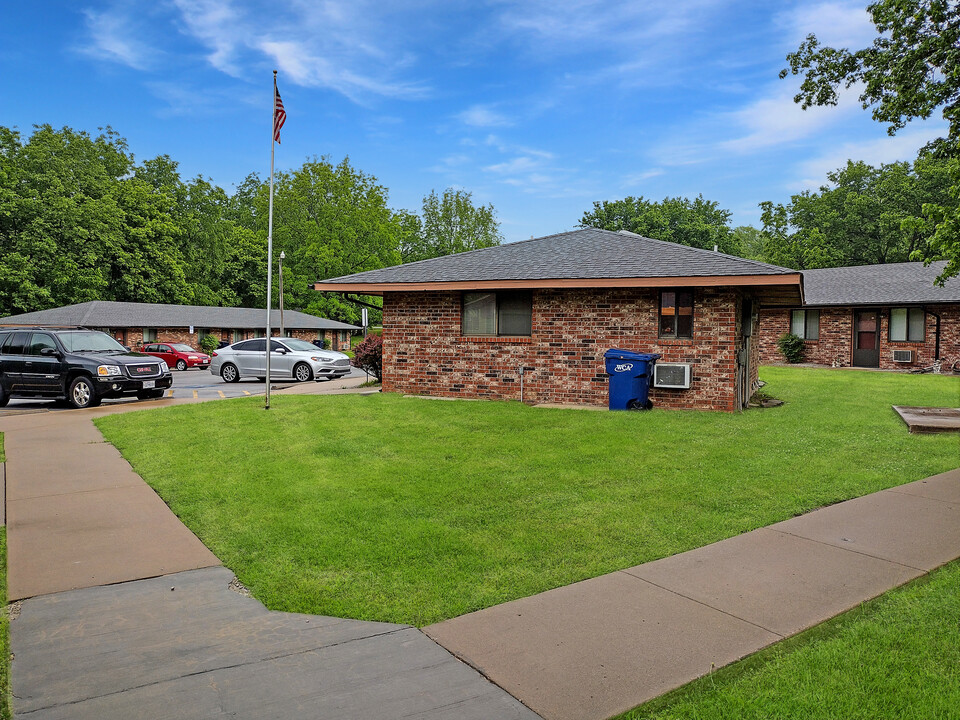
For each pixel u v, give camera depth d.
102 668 3.33
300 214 56.97
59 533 5.52
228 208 71.12
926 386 16.75
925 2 11.37
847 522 5.67
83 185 45.09
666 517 5.79
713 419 10.75
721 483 6.88
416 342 14.44
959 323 22.17
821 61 12.93
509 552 4.96
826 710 2.88
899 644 3.47
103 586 4.42
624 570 4.62
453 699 3.03
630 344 12.59
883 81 12.11
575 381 13.06
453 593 4.25
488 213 67.31
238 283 59.03
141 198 48.06
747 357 12.95
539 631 3.70
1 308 40.62
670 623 3.78
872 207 40.44
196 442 9.09
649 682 3.16
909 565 4.66
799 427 9.99
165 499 6.52
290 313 47.50
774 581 4.39
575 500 6.28
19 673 3.29
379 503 6.16
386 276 14.57
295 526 5.54
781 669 3.23
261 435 9.44
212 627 3.81
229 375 22.44
